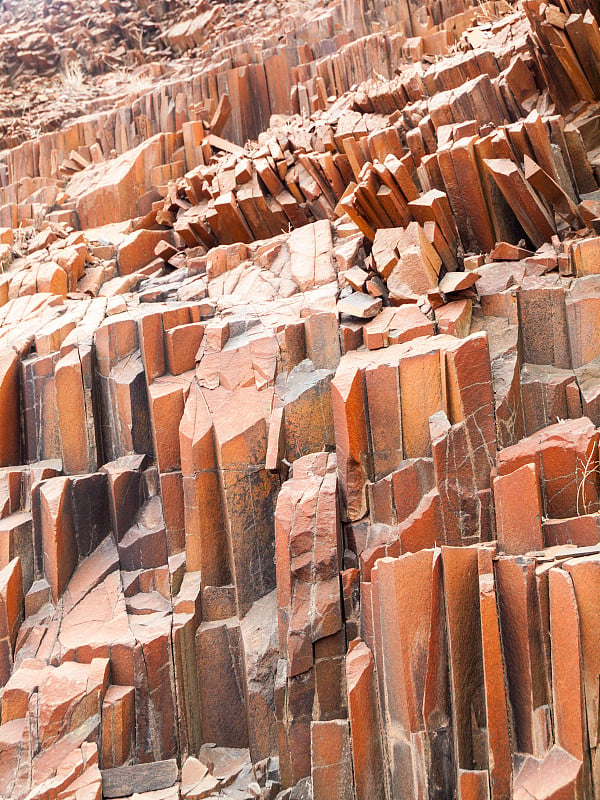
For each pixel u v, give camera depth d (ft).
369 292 26.14
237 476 24.39
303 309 26.71
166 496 25.72
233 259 33.47
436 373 22.22
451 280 24.59
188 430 25.13
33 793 20.20
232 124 49.67
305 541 21.83
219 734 23.36
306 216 37.88
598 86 30.50
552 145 27.89
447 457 21.49
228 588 24.35
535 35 31.04
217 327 27.04
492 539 21.35
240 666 23.45
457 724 17.20
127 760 22.12
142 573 25.39
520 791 15.72
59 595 25.00
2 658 23.99
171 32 66.54
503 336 23.89
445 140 30.86
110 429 27.91
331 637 21.39
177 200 42.11
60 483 25.89
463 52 39.19
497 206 27.22
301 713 21.27
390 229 26.94
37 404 28.22
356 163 35.86
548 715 16.15
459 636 17.56
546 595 16.48
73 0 73.61
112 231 44.96
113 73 67.26
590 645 15.66
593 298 23.25
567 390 22.68
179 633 23.04
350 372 22.88
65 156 55.36
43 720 21.75
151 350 27.27
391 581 18.12
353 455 22.30
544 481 20.27
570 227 26.76
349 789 19.70
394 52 44.78
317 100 45.85
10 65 70.18
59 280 36.24
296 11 57.93
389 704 18.57
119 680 22.72
